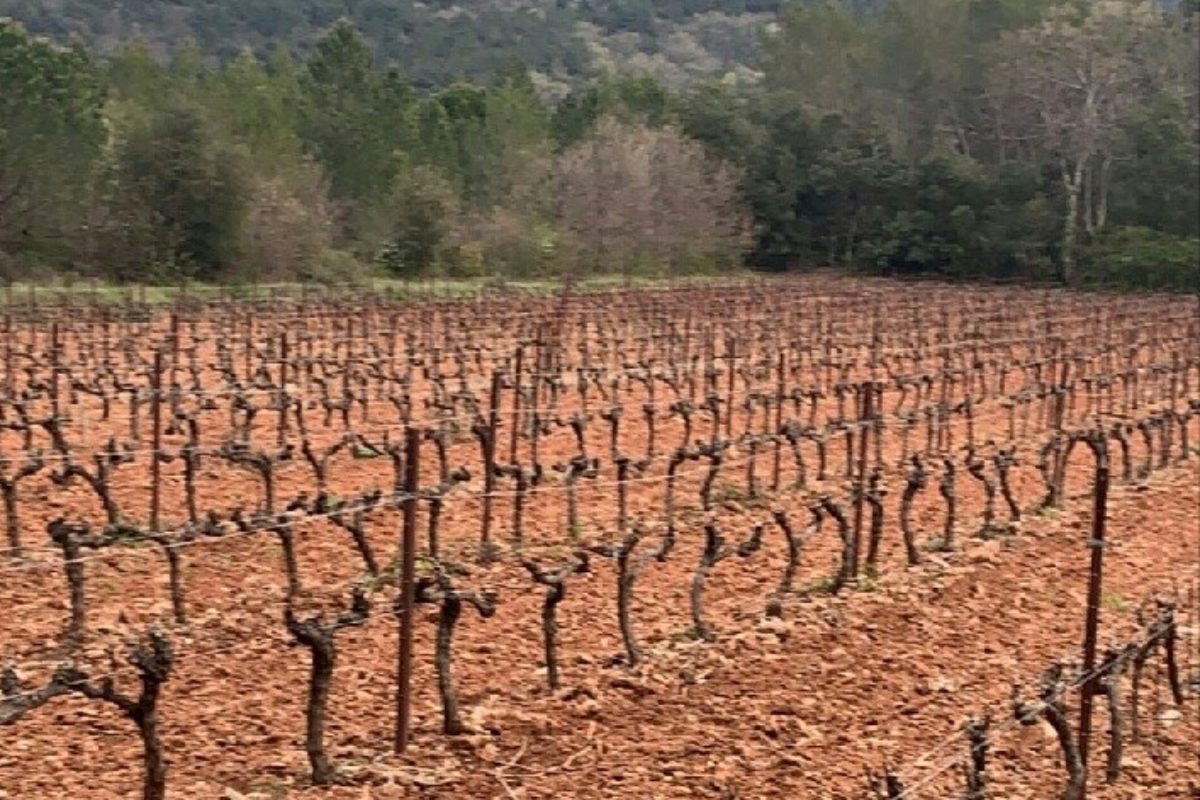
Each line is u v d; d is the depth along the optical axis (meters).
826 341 49.97
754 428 35.81
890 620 19.92
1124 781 15.38
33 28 158.12
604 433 33.78
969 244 100.94
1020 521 26.73
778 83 129.50
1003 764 15.29
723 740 15.15
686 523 24.62
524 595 19.77
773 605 19.75
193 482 22.67
